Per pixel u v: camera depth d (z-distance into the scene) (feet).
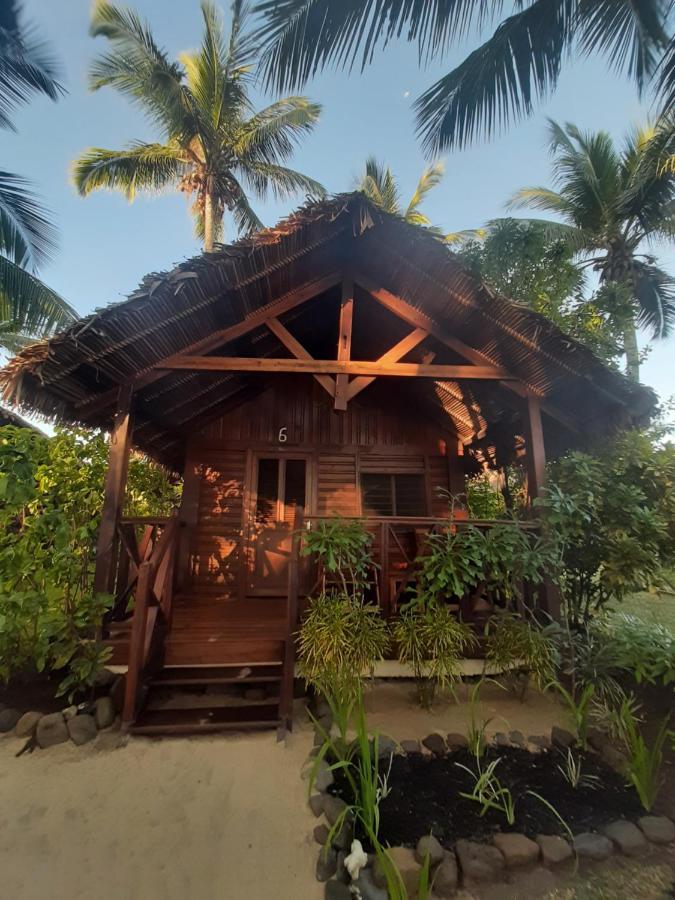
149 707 10.38
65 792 7.66
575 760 9.04
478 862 6.32
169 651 11.53
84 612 10.50
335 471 19.47
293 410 19.88
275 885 6.05
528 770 8.71
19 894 5.78
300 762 8.70
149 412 16.28
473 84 14.84
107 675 10.95
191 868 6.25
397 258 13.10
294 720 10.22
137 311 11.43
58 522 11.64
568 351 12.52
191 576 18.01
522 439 17.66
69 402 13.58
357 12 12.21
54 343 10.89
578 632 12.99
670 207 29.53
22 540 11.27
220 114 35.50
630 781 8.36
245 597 17.75
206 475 18.92
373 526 18.81
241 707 10.53
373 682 11.68
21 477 11.10
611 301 21.95
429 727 10.18
